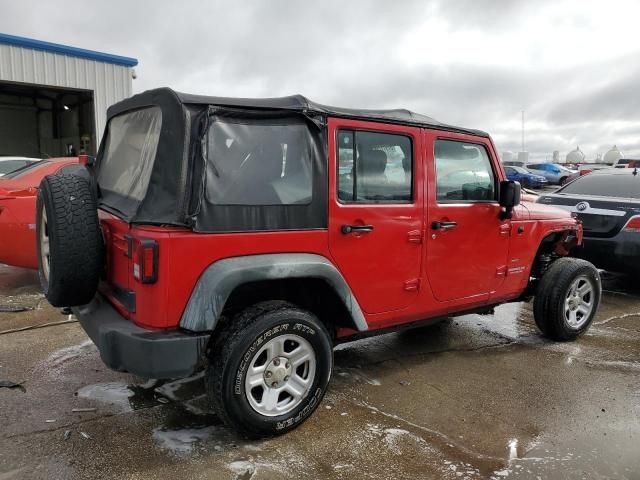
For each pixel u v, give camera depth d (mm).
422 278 3615
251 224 2768
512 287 4383
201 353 2598
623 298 6484
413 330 5051
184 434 2949
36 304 5312
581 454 2895
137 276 2561
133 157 3127
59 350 4141
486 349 4559
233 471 2615
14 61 13969
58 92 17656
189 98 2619
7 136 19125
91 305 3064
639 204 6250
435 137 3631
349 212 3141
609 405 3500
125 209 2891
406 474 2652
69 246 2768
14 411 3152
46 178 2965
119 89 16203
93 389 3479
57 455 2705
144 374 2543
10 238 5531
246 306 3062
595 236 6473
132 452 2756
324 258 3059
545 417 3309
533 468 2744
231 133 2729
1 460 2643
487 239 4043
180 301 2584
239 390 2721
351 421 3176
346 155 3162
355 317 3180
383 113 3412
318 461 2734
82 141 18031
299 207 2934
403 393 3607
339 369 4004
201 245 2611
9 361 3908
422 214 3547
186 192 2576
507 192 3975
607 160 48312
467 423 3203
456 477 2643
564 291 4590
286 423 2922
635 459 2859
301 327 2910
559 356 4414
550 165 31922
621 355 4461
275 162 2859
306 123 2975
